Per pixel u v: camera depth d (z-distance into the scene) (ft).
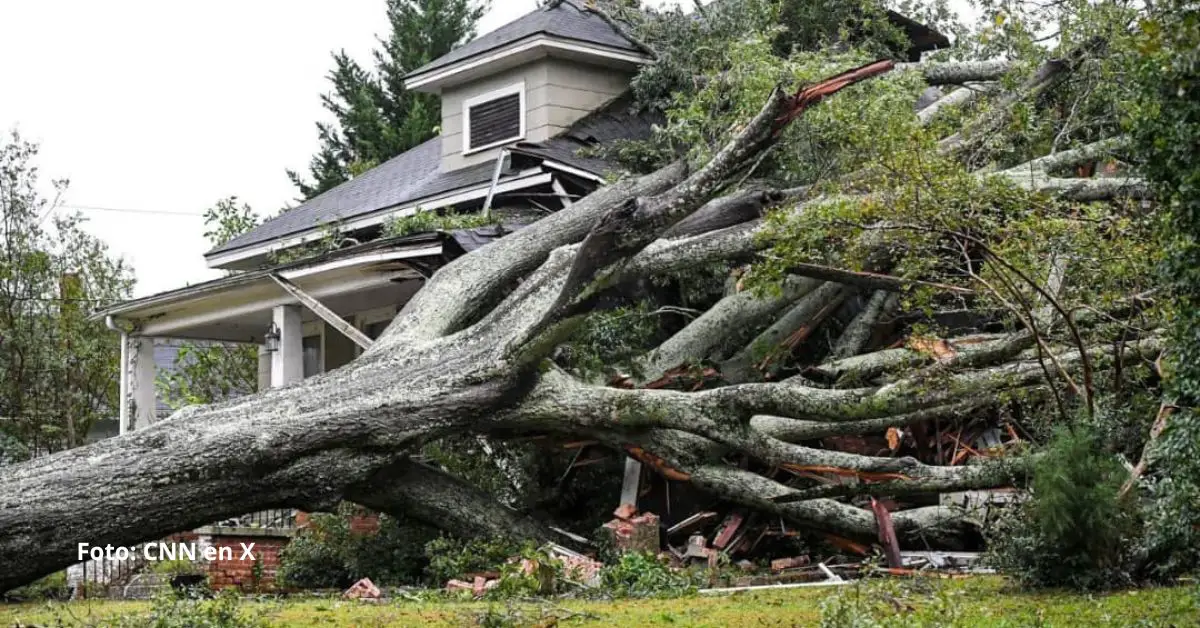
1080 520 31.12
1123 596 29.55
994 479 40.04
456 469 49.16
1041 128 51.24
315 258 58.59
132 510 38.11
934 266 41.01
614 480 49.73
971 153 47.75
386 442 40.86
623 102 69.15
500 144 69.10
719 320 50.16
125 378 70.33
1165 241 27.14
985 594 31.68
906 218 37.19
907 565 41.55
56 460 38.42
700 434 42.86
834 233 38.96
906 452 48.88
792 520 44.24
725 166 38.01
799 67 48.73
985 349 39.93
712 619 29.78
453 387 41.91
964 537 44.55
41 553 37.29
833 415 41.06
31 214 88.53
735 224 47.57
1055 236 37.35
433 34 138.00
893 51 69.72
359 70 139.23
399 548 45.85
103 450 38.81
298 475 39.96
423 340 44.93
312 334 76.23
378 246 55.77
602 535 44.34
